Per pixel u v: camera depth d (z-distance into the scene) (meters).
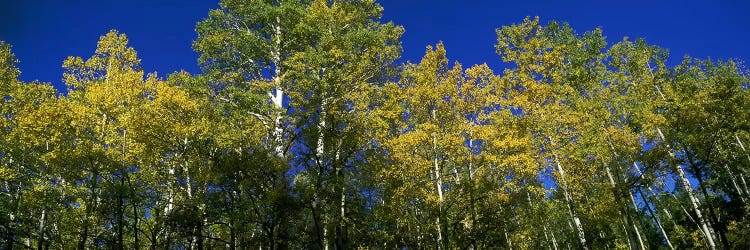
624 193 12.96
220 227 11.14
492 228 11.20
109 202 10.57
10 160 11.93
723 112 13.26
